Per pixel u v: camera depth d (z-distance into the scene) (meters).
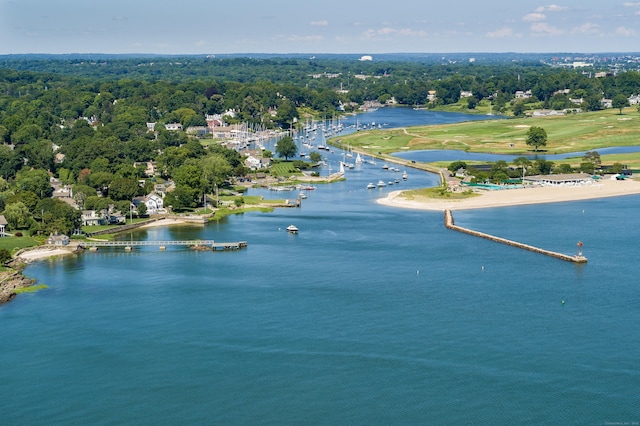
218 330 188.62
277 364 169.88
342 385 160.38
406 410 150.88
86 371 168.25
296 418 148.62
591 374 164.00
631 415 148.62
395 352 175.00
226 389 159.62
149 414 150.88
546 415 148.75
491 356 172.50
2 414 151.62
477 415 148.88
